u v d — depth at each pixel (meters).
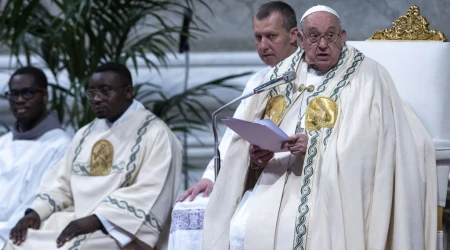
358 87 14.33
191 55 26.12
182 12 25.66
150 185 18.09
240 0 25.67
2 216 19.92
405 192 13.77
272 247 13.77
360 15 23.50
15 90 20.52
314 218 13.60
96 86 18.75
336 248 13.30
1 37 23.08
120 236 17.73
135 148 18.52
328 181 13.61
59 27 21.83
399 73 15.64
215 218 14.68
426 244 14.31
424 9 21.62
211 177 16.16
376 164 13.83
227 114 25.61
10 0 22.41
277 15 16.80
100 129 19.08
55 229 18.42
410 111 14.91
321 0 23.83
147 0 22.95
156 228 17.92
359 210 13.45
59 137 20.64
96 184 18.44
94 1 22.47
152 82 26.12
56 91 24.70
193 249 15.27
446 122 15.43
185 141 25.47
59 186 19.08
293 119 14.63
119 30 23.06
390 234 13.85
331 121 14.15
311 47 14.56
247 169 14.79
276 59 16.84
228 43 25.94
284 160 14.43
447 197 16.33
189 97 25.58
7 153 20.52
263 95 15.10
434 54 15.53
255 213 14.03
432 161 14.47
